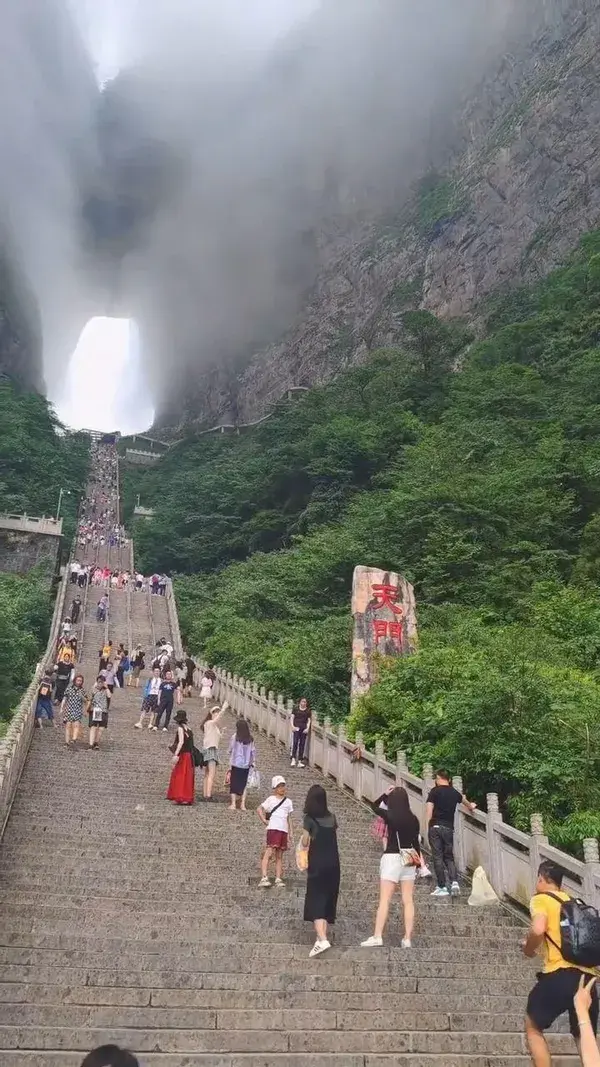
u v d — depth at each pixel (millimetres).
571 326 52969
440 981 7074
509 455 36938
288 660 22797
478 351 60281
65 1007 6070
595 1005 5086
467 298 90062
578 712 12172
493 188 95125
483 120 110562
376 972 7230
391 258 112438
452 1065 5832
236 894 8969
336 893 7559
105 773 14648
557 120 89625
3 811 10367
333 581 34062
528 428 40500
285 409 81000
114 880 9016
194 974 6754
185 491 72312
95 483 94688
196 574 57188
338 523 46469
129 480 100562
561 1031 6543
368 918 8617
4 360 117438
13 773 12211
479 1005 6773
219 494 65188
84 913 7895
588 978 5074
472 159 108625
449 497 32375
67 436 114938
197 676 30094
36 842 10180
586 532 28922
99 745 17266
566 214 82562
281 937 7895
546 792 10781
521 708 12094
